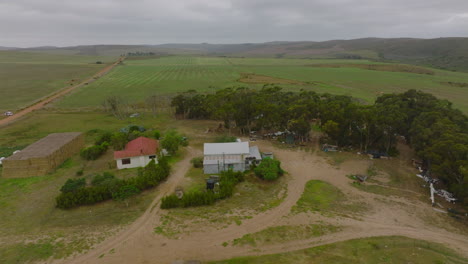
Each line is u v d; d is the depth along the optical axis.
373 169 44.69
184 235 27.23
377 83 137.62
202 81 149.62
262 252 24.61
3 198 35.12
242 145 45.88
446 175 36.00
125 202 33.62
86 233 27.62
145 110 92.69
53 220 30.11
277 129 66.81
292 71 193.38
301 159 49.06
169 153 49.94
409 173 43.28
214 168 42.72
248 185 38.66
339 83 138.88
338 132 53.12
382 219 30.56
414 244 25.80
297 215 31.03
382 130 50.00
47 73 178.12
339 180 40.75
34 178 41.06
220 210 32.06
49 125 72.12
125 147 49.16
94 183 36.66
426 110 53.91
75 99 106.50
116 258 23.97
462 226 29.44
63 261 23.61
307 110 59.31
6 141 58.69
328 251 24.56
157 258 23.94
